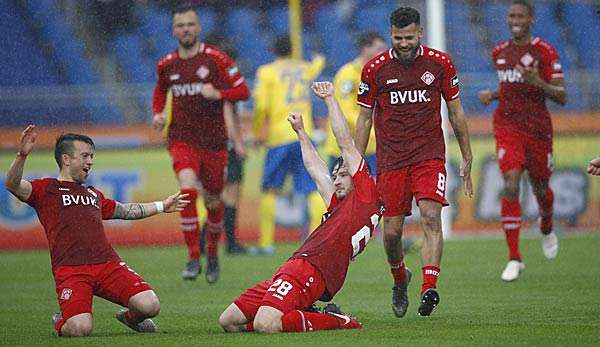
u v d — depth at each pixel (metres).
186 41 34.91
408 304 26.58
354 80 42.44
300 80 45.09
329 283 22.19
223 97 34.72
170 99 38.22
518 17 34.53
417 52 25.94
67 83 73.75
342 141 22.94
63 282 22.75
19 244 51.56
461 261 40.94
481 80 58.34
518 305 27.91
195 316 27.05
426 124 26.00
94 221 23.16
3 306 30.12
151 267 41.81
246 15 74.25
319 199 44.56
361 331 22.33
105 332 23.91
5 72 73.88
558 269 37.47
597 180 53.19
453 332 22.22
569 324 23.59
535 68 34.19
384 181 26.14
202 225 44.88
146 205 24.16
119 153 52.09
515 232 34.56
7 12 74.56
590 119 53.44
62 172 23.45
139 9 75.38
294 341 20.81
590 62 73.38
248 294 22.80
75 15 74.88
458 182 52.69
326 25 73.19
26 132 22.45
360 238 22.44
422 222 25.64
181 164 34.94
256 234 52.16
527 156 35.19
